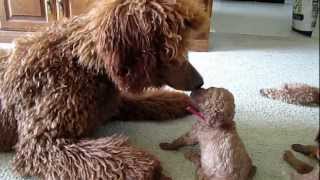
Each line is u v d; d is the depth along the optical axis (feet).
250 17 7.43
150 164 2.83
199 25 2.75
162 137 3.60
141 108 3.84
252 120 3.89
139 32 2.55
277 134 3.68
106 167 2.75
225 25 6.85
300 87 4.32
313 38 6.33
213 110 2.80
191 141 3.24
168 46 2.57
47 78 2.94
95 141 2.94
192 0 2.79
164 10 2.55
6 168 3.11
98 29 2.70
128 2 2.60
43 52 3.01
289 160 3.26
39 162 2.85
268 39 6.21
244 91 4.47
